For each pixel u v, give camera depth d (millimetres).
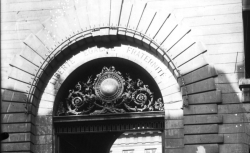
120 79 15719
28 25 15992
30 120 15164
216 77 14484
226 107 14227
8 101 15375
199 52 14695
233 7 14867
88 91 15992
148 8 15398
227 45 14664
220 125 14133
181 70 14758
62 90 15930
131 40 15539
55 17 15914
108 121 15641
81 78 16297
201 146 14055
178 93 14930
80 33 15617
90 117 15570
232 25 14766
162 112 15172
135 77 16000
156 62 15367
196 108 14367
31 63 15641
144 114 15281
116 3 15617
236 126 14023
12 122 15188
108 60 15891
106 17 15562
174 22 15094
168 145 14586
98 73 16219
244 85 13750
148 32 15211
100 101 15859
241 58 14516
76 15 15812
